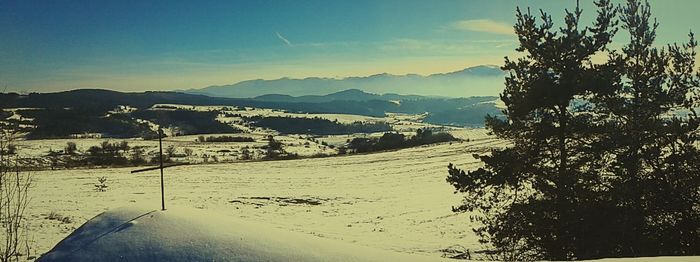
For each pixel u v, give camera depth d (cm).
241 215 2538
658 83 1120
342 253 473
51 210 2050
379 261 473
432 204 2964
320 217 2559
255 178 4281
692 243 1020
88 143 6912
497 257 1394
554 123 1198
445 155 5862
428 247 1739
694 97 1095
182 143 8150
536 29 1212
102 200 2641
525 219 1183
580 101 1204
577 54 1171
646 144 1082
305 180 4181
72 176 4022
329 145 8919
